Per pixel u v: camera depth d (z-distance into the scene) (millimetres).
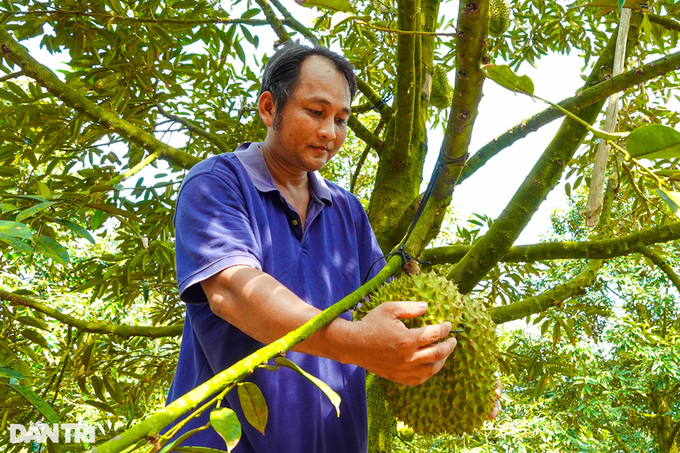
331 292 1289
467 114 1069
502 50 3289
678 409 7352
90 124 2512
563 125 1679
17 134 2527
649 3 1460
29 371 2090
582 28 3225
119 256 2904
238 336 1098
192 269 996
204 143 3219
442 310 1131
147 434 530
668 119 2965
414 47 1740
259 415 700
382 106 2414
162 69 2654
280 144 1252
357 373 1280
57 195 1562
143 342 3301
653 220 3045
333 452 1211
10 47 1832
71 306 5262
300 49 1227
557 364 2816
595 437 7422
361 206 1554
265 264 1181
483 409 1165
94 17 2314
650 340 6559
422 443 3951
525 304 2117
